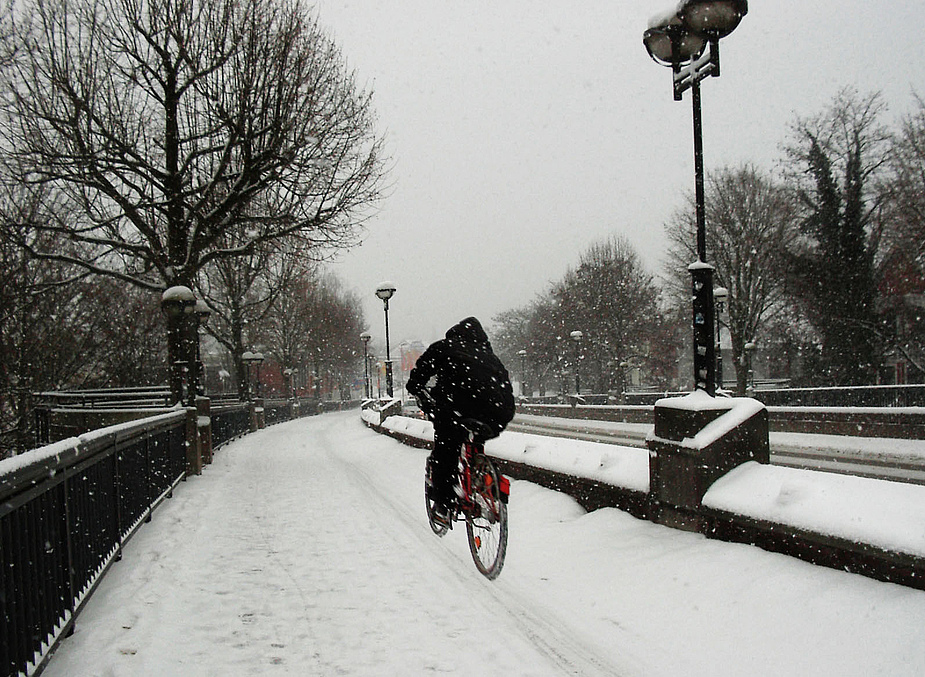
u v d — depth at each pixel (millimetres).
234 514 8281
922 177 22578
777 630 3596
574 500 6988
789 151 28328
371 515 8086
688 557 4703
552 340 56062
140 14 16531
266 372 76125
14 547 3154
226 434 21375
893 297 27047
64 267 26281
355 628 4289
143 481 7434
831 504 4008
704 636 3764
